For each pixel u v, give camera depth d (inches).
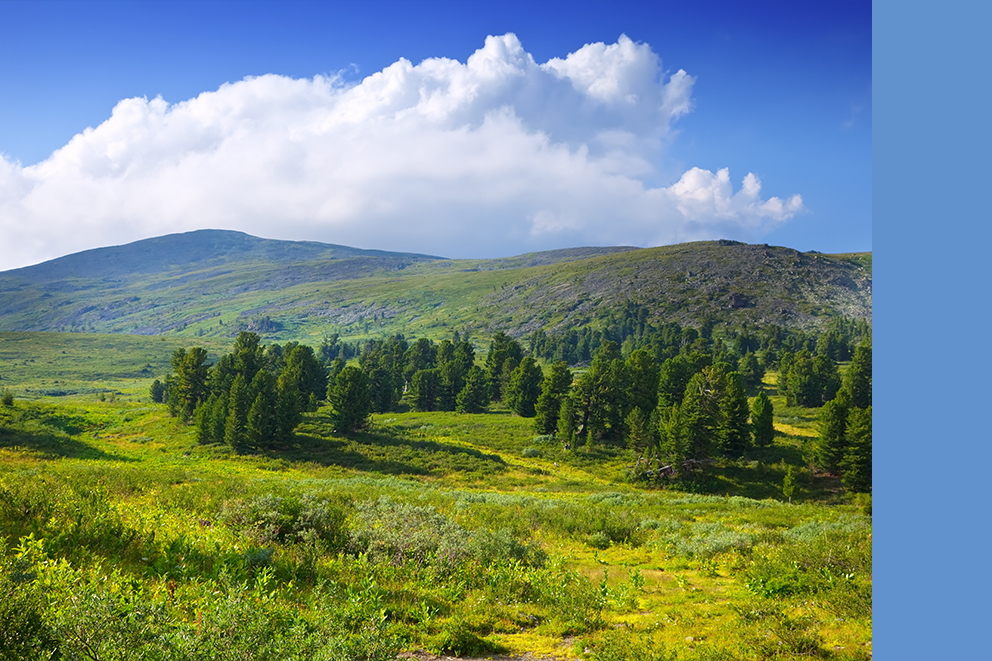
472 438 3176.7
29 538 347.9
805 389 4367.6
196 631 256.7
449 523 678.5
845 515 1275.8
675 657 331.9
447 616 414.6
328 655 253.4
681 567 696.4
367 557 514.9
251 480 1487.5
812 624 378.3
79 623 228.7
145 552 426.3
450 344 6033.5
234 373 3508.9
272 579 398.6
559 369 3280.0
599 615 443.8
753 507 1553.9
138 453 2522.1
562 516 1040.2
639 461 2506.2
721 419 2647.6
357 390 3024.1
